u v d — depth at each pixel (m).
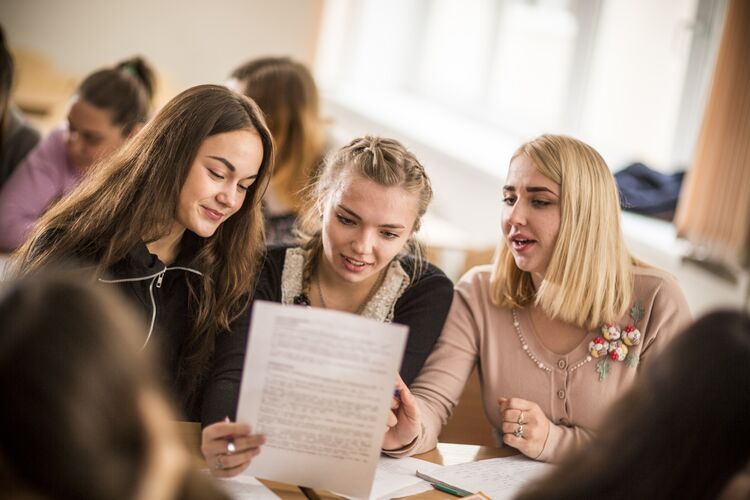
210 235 1.68
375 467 1.37
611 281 1.77
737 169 2.67
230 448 1.36
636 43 3.83
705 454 0.95
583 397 1.79
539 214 1.75
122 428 0.72
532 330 1.85
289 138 2.77
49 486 0.68
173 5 5.29
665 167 3.61
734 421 0.94
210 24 5.36
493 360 1.87
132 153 1.68
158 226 1.66
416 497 1.47
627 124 3.85
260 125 1.68
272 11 5.39
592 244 1.75
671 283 1.83
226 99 1.66
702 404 0.95
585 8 4.10
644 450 0.96
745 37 2.68
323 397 1.34
